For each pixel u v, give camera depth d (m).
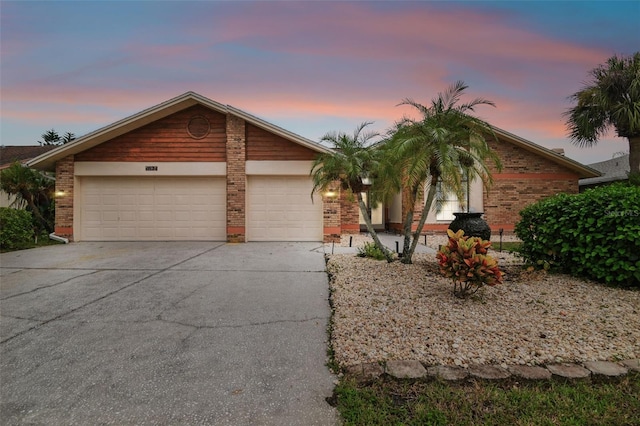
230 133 10.62
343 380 2.54
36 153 19.28
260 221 10.86
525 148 12.55
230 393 2.40
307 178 10.87
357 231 12.84
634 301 4.20
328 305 4.46
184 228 10.93
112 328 3.68
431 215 12.69
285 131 10.27
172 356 3.00
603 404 2.20
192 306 4.43
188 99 10.33
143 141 10.80
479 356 2.84
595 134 12.59
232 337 3.42
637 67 11.09
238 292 5.09
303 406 2.25
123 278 5.98
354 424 2.04
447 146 5.48
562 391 2.35
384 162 6.24
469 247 4.35
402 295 4.64
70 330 3.62
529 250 6.09
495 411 2.14
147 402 2.30
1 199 13.70
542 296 4.46
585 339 3.13
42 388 2.48
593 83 12.12
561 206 5.50
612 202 4.75
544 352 2.88
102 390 2.45
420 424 2.04
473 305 4.15
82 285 5.51
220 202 10.95
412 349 3.00
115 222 10.88
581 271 5.33
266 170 10.69
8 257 8.05
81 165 10.73
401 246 9.69
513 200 12.56
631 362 2.69
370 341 3.19
